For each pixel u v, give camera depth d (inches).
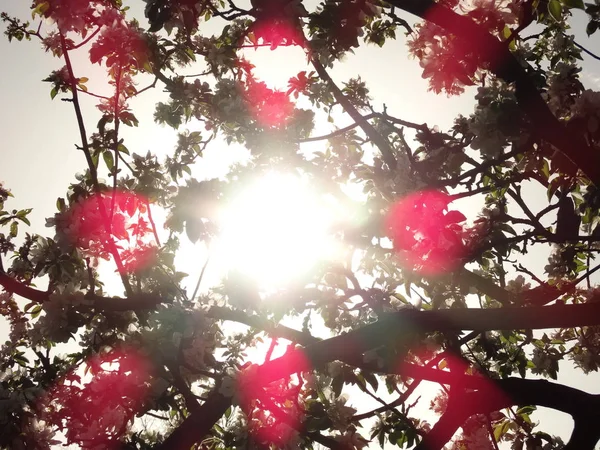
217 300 168.1
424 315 153.3
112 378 162.4
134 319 179.3
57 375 176.6
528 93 121.4
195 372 163.5
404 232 142.3
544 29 209.8
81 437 161.3
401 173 140.7
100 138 178.5
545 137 122.4
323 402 181.0
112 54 164.2
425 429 218.4
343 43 157.5
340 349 157.1
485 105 124.0
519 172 162.1
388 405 185.5
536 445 188.9
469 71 135.2
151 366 161.3
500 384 158.9
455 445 208.5
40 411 163.5
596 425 146.3
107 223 167.9
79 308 171.2
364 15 154.9
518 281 215.6
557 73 144.6
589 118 118.2
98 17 159.3
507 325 147.6
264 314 170.2
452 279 166.7
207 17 187.6
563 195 149.0
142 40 163.9
